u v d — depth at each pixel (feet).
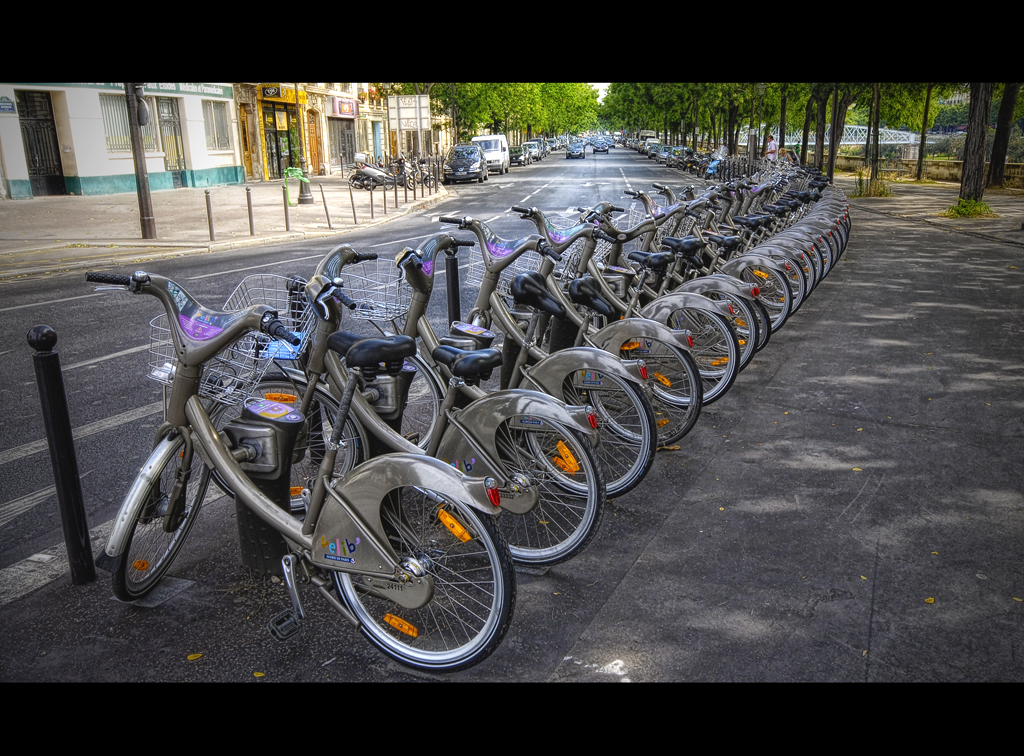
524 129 260.83
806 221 36.04
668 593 11.21
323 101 130.93
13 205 70.33
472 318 14.76
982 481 14.74
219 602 11.13
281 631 9.76
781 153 93.91
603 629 10.41
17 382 21.11
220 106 102.53
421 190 96.84
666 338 15.33
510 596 9.03
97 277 10.01
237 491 10.34
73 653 10.02
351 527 9.39
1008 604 10.80
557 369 13.69
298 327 12.31
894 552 12.21
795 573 11.66
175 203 77.92
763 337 21.08
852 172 152.05
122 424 18.01
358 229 61.21
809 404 19.21
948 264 41.14
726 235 25.43
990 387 20.42
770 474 15.17
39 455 16.24
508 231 56.70
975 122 65.87
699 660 9.74
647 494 14.38
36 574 11.83
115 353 24.08
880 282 35.88
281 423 10.56
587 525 11.62
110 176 82.74
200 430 10.48
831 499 14.07
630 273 18.76
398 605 10.31
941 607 10.75
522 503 11.87
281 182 110.42
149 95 87.81
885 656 9.76
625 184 109.29
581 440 11.51
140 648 10.12
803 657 9.77
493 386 21.97
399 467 9.21
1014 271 38.86
